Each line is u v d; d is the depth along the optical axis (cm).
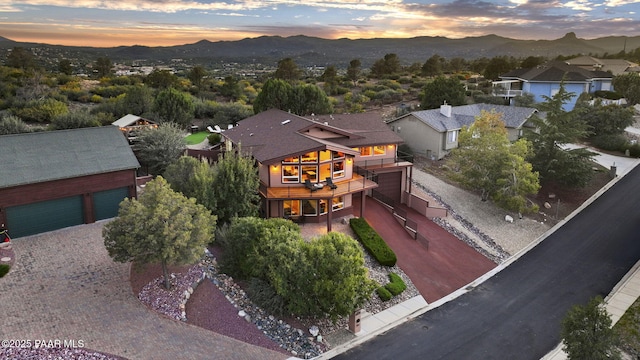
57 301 2102
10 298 2095
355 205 3725
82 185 2881
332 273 2206
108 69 11381
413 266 3011
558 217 3959
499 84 8269
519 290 2800
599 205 4181
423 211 3834
